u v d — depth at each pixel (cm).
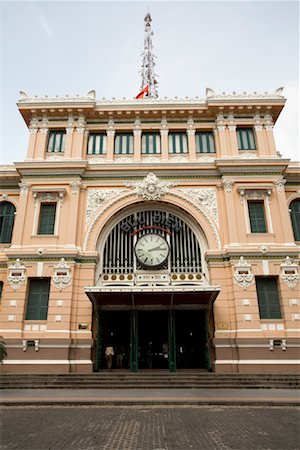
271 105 2394
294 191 2377
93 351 1967
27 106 2412
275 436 837
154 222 2256
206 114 2452
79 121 2428
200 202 2245
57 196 2242
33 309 2011
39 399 1267
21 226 2158
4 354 1678
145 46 3588
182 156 2392
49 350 1898
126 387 1584
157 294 1909
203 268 2145
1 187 2420
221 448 752
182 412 1107
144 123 2453
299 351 1889
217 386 1591
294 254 2062
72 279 2025
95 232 2181
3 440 809
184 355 2208
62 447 757
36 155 2350
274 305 2009
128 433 866
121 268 2153
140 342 2259
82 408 1174
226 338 1923
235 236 2119
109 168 2298
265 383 1628
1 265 2180
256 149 2370
